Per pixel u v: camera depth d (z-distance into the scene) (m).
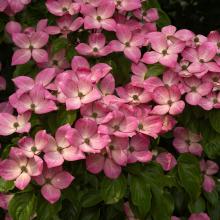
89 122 1.32
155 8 1.71
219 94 1.46
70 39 1.59
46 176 1.34
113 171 1.35
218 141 1.46
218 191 1.58
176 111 1.41
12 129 1.40
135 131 1.37
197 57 1.48
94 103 1.37
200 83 1.45
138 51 1.52
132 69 1.53
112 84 1.44
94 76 1.40
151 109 1.49
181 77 1.46
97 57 1.54
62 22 1.60
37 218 1.35
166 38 1.50
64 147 1.34
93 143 1.32
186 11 2.53
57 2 1.61
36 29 1.62
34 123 1.40
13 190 1.45
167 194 1.41
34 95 1.39
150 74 1.49
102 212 1.44
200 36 1.60
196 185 1.44
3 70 1.81
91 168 1.34
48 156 1.32
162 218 1.39
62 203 1.40
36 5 1.71
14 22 1.64
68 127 1.33
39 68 1.61
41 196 1.36
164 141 1.60
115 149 1.34
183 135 1.51
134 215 1.45
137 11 1.63
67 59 1.56
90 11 1.54
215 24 2.51
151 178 1.38
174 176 1.46
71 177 1.34
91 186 1.41
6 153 1.42
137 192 1.37
